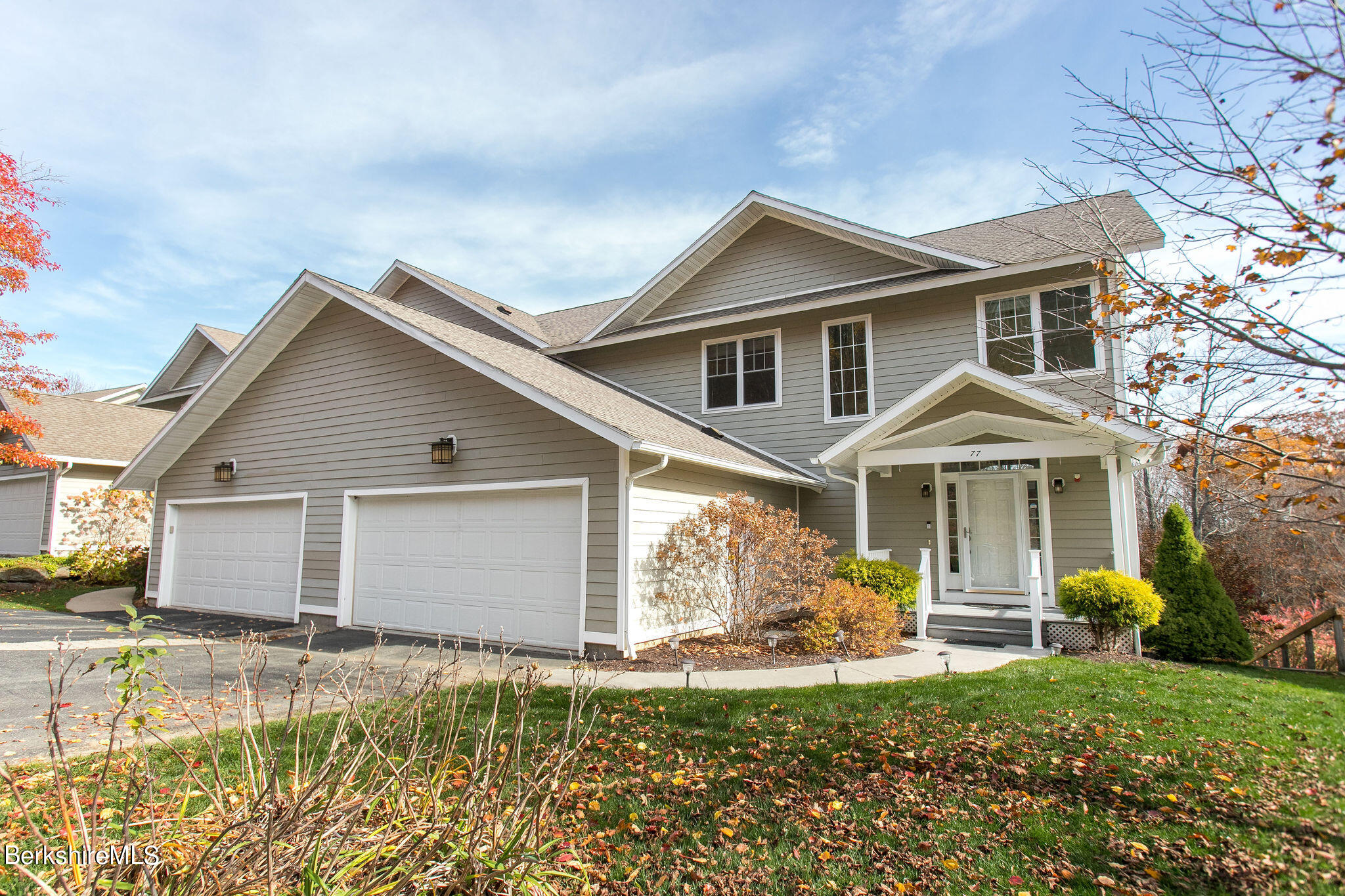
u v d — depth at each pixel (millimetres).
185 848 2992
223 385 13344
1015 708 6398
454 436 10930
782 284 14906
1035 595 9969
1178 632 9969
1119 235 7676
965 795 4582
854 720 6090
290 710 3230
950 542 12648
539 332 19062
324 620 11898
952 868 3725
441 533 10977
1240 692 7199
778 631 10078
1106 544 11500
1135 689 7129
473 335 11930
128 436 22047
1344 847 3758
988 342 12672
